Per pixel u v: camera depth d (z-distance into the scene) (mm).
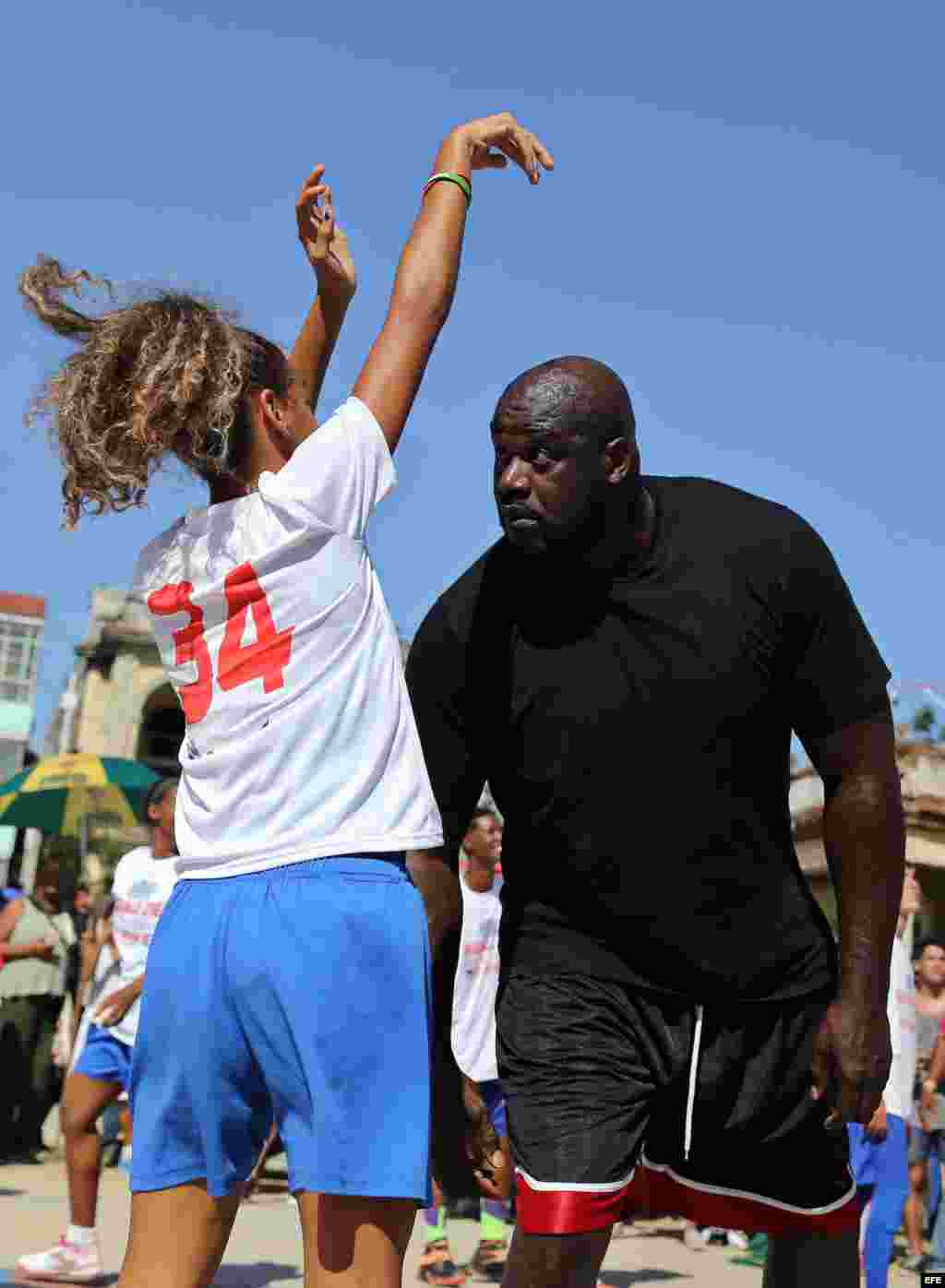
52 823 18000
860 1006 3566
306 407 3170
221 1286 8164
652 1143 3818
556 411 3617
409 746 2949
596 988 3717
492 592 3812
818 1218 3787
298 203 3598
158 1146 2887
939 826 20906
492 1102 9344
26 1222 10328
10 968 15000
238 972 2764
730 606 3625
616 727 3641
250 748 2844
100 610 31531
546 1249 3586
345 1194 2688
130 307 3008
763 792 3709
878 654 3760
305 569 2885
